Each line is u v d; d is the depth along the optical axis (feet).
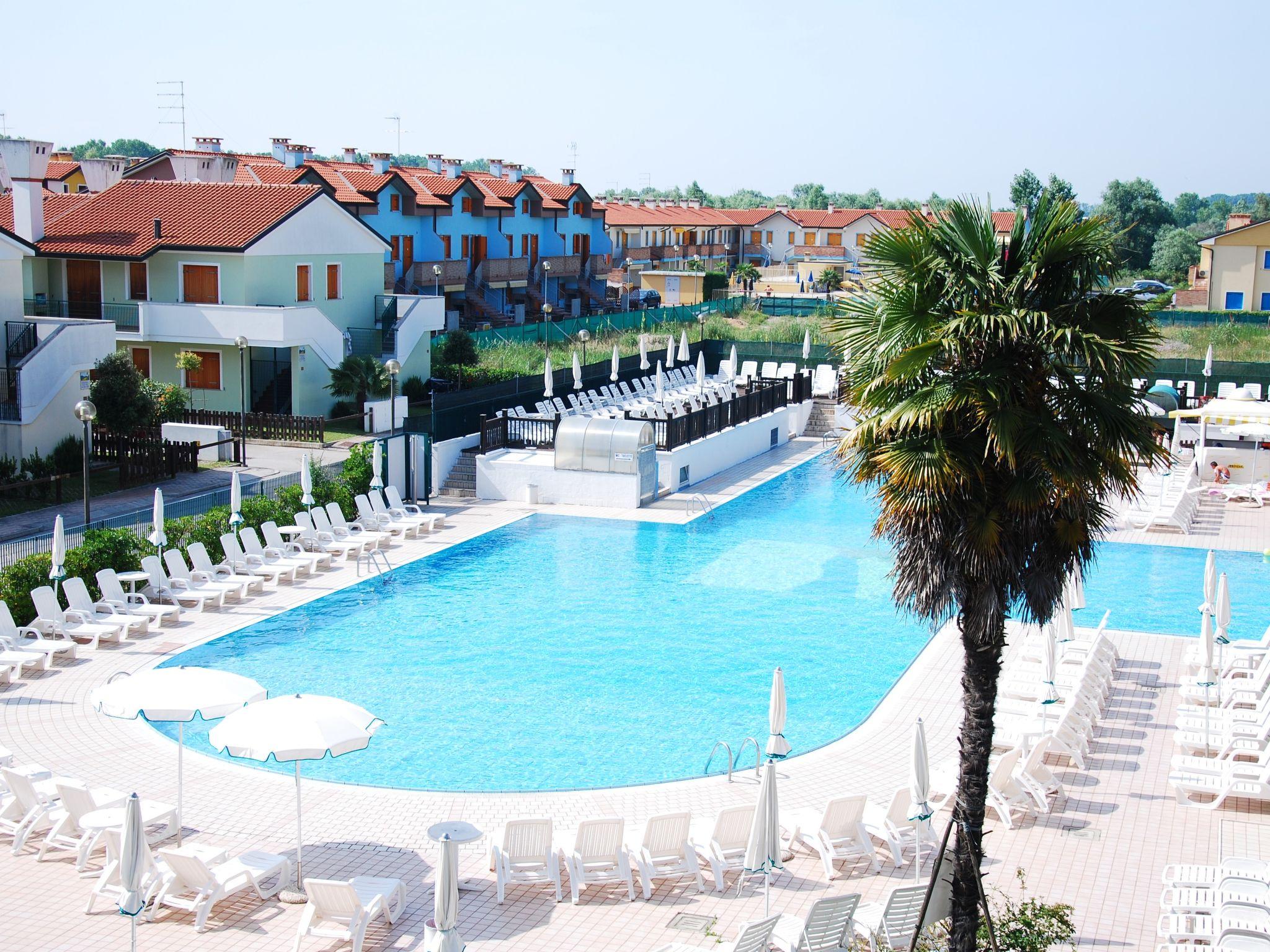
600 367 147.64
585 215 253.65
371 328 149.69
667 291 281.33
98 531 75.41
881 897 40.98
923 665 67.10
